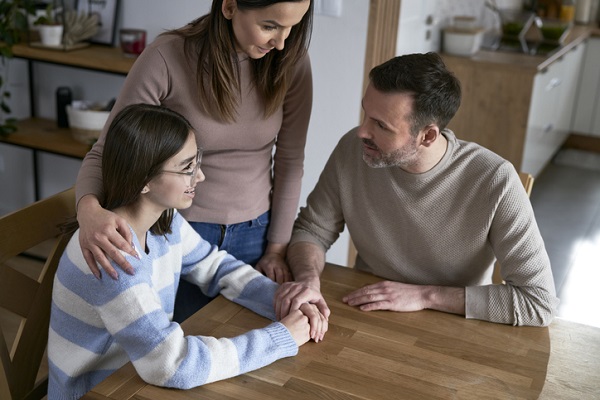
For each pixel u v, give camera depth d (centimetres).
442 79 159
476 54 423
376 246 188
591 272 396
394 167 179
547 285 169
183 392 136
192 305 193
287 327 152
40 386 179
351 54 302
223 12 160
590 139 596
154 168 144
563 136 566
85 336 152
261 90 177
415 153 166
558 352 161
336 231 197
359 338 157
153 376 136
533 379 146
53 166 379
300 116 190
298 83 184
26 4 323
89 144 329
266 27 156
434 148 172
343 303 171
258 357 143
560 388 148
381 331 160
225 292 173
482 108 409
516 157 411
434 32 407
